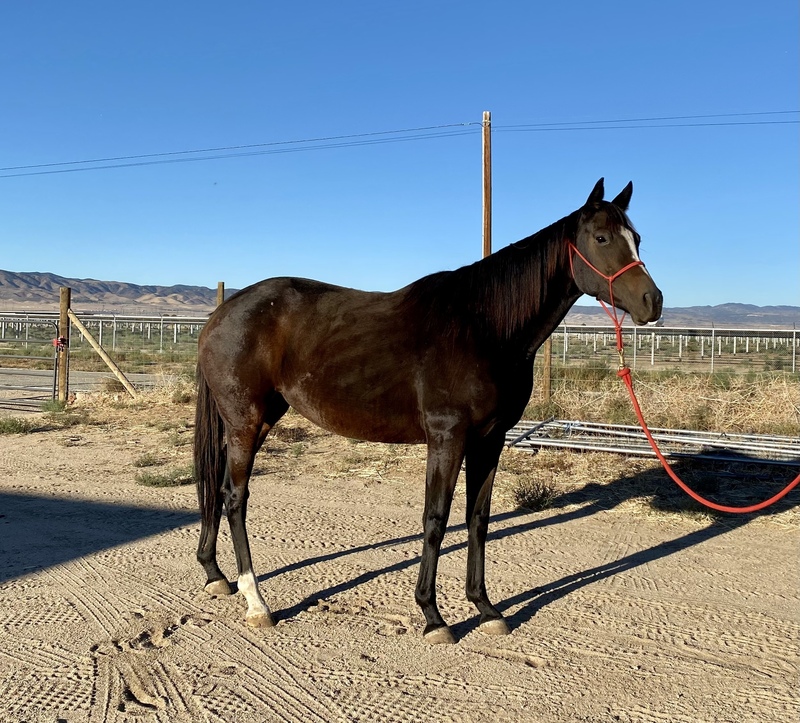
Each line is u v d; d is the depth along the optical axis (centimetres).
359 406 413
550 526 620
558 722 311
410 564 519
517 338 402
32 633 396
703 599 456
